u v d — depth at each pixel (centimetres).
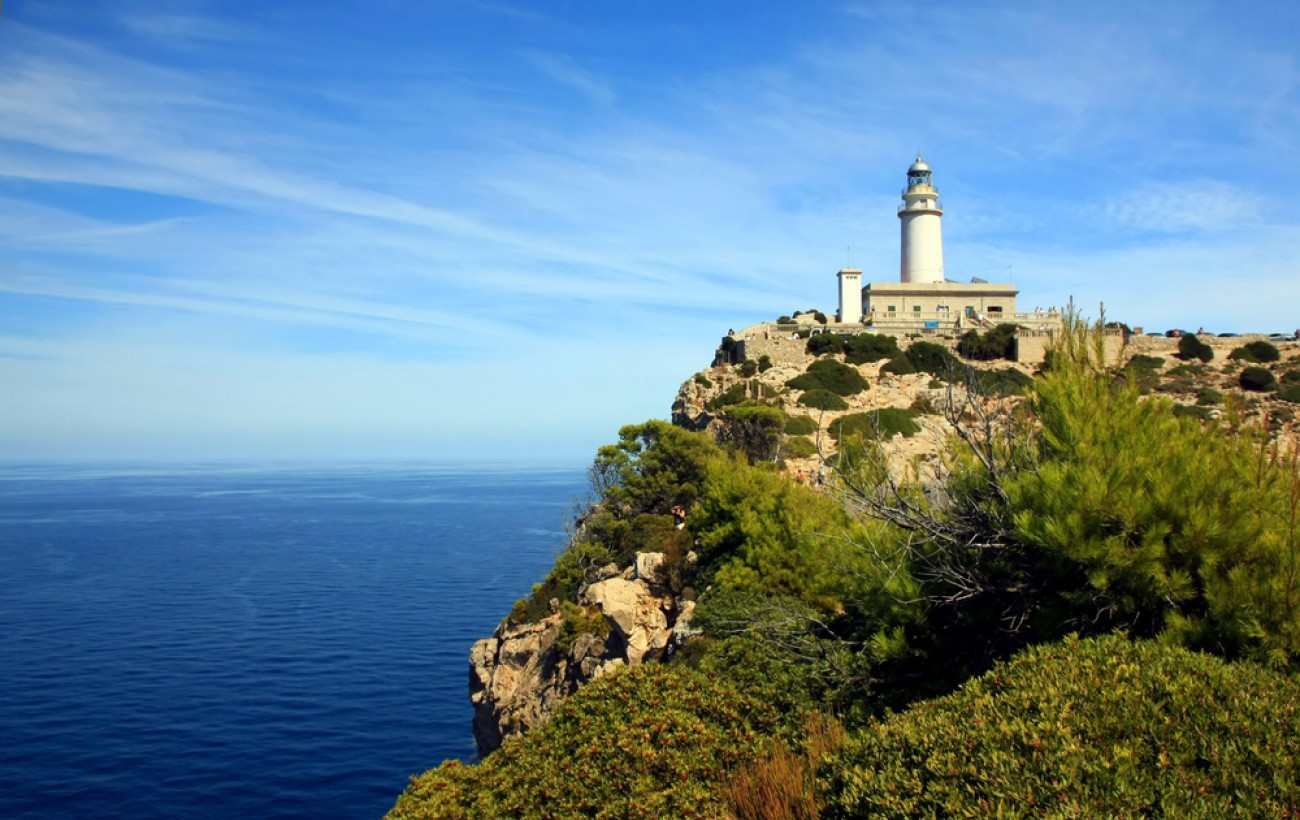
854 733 1625
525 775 1797
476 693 5081
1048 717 1067
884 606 1816
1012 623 1622
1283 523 1412
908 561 1795
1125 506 1473
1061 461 1614
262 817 5409
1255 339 9575
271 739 6638
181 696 7662
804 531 2275
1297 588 1320
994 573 1705
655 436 5934
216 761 6222
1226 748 982
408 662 8731
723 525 3844
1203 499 1459
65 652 9112
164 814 5444
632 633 3784
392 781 5912
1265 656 1306
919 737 1129
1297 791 910
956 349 8900
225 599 12012
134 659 8844
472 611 11112
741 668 2080
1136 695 1091
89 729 6838
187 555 16625
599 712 1836
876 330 10162
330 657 8900
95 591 12694
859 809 1103
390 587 12850
